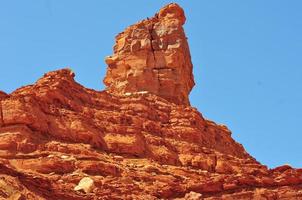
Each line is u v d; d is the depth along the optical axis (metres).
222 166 65.50
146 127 67.00
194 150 66.44
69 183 54.25
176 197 56.25
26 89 63.88
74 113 63.22
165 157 64.44
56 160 56.53
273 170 59.16
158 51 78.69
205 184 56.69
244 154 76.69
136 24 80.56
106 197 51.66
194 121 70.19
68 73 67.31
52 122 61.41
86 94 67.38
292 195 56.66
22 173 49.59
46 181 50.00
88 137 61.88
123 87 76.81
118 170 58.31
